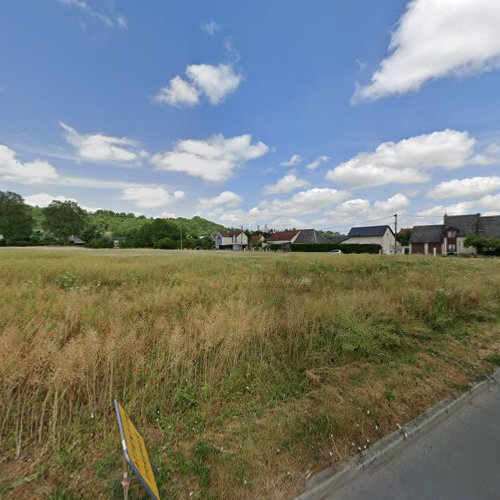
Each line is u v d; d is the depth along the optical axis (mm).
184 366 2873
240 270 10164
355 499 1794
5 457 1848
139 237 73062
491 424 2568
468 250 42844
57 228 71062
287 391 2842
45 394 2395
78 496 1615
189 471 1839
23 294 5023
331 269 11484
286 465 1940
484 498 1793
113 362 2611
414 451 2205
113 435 2064
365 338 3906
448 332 4793
